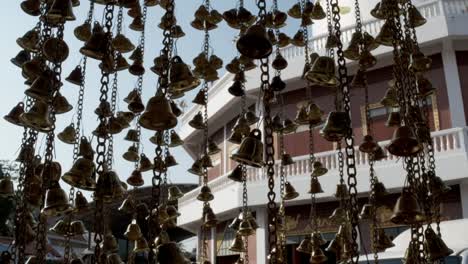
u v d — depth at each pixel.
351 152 3.96
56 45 4.68
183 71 4.38
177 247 3.66
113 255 5.86
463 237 8.45
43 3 5.20
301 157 17.58
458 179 14.87
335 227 17.41
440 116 16.84
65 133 5.79
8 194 6.04
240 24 6.28
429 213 4.29
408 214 3.89
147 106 3.75
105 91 4.53
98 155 4.46
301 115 7.07
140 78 6.50
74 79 5.84
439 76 17.17
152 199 3.57
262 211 18.33
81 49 4.57
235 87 6.90
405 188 4.03
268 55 3.76
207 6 6.68
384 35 5.06
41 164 5.23
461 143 15.04
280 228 6.12
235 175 7.18
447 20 16.50
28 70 5.00
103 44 4.59
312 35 20.56
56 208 4.61
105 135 4.50
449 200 15.54
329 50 5.98
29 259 5.18
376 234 6.81
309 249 7.64
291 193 8.23
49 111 4.66
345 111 4.03
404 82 4.23
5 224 21.56
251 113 6.86
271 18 6.53
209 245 23.75
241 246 7.78
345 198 6.28
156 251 3.60
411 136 3.83
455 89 16.80
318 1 6.82
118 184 4.57
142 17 6.39
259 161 4.19
